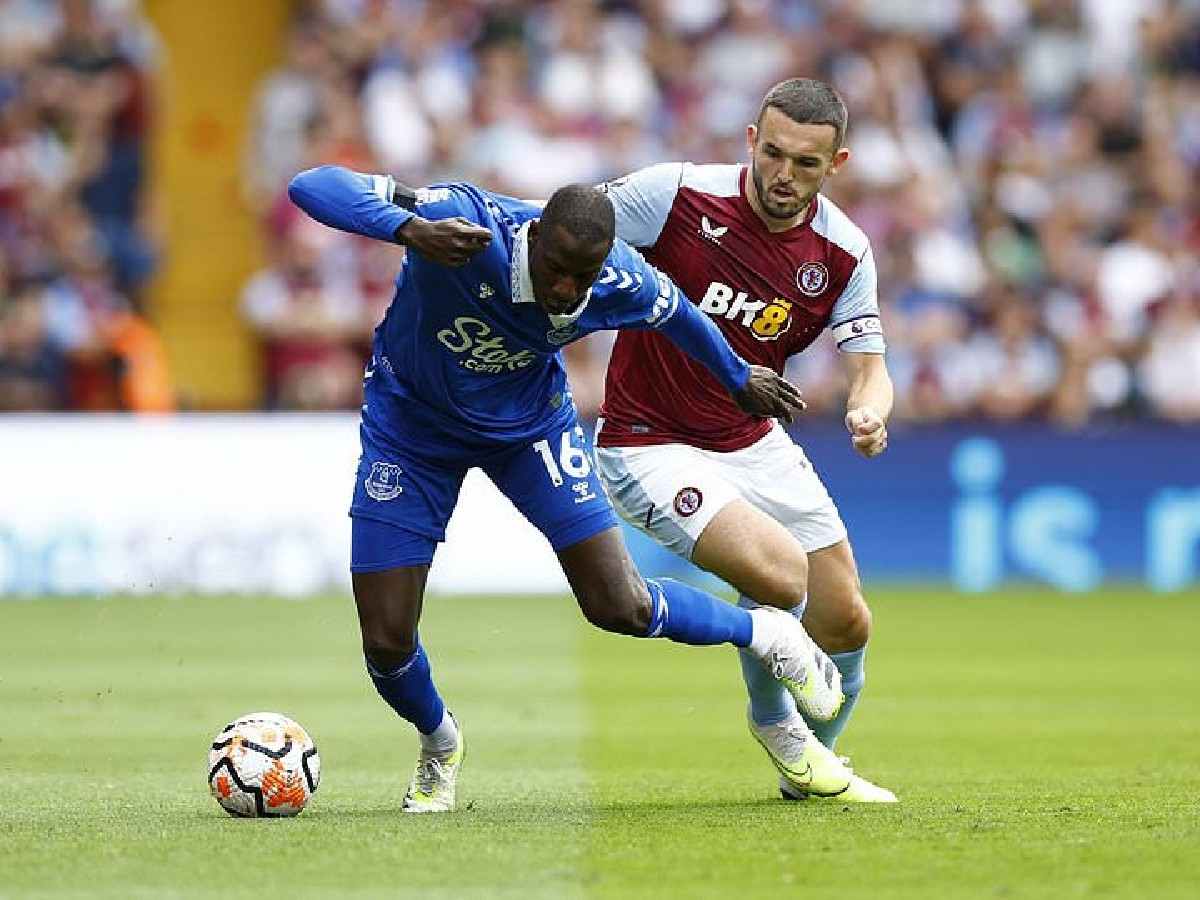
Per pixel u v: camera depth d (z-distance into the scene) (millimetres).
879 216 67438
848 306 24719
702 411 24422
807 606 24734
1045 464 61750
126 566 57875
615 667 43688
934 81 73000
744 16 72625
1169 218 70562
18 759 28609
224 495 58312
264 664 43156
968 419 64125
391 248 66375
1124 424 63562
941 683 40000
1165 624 52062
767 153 23266
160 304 72875
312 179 20594
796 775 23922
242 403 64000
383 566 22266
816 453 61750
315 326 64875
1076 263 68438
